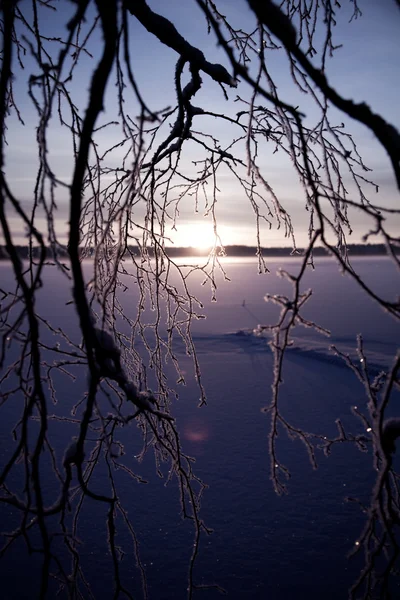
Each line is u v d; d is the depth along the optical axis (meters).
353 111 0.78
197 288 65.94
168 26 1.71
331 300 51.91
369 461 12.13
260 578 8.13
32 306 0.91
